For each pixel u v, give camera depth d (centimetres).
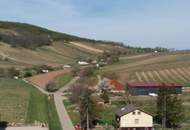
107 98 14700
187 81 19812
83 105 11150
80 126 11000
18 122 11525
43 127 10925
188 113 12531
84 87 14875
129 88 17025
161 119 11575
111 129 11019
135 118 11081
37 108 13925
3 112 12975
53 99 16225
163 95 11369
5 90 18538
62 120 11925
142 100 15138
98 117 11812
